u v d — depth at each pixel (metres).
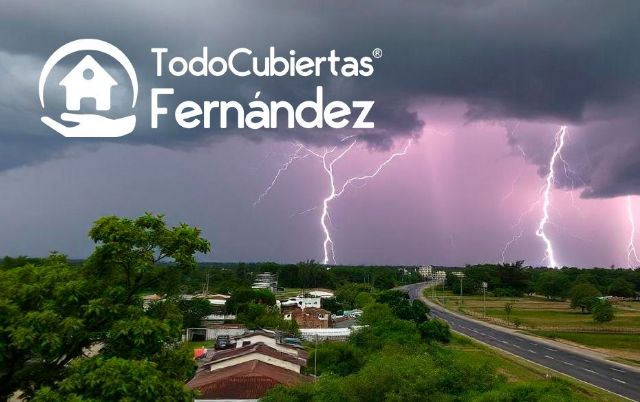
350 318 122.81
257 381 43.31
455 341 91.25
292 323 90.94
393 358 46.03
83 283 19.27
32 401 17.03
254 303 107.19
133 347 19.39
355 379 39.94
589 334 106.25
